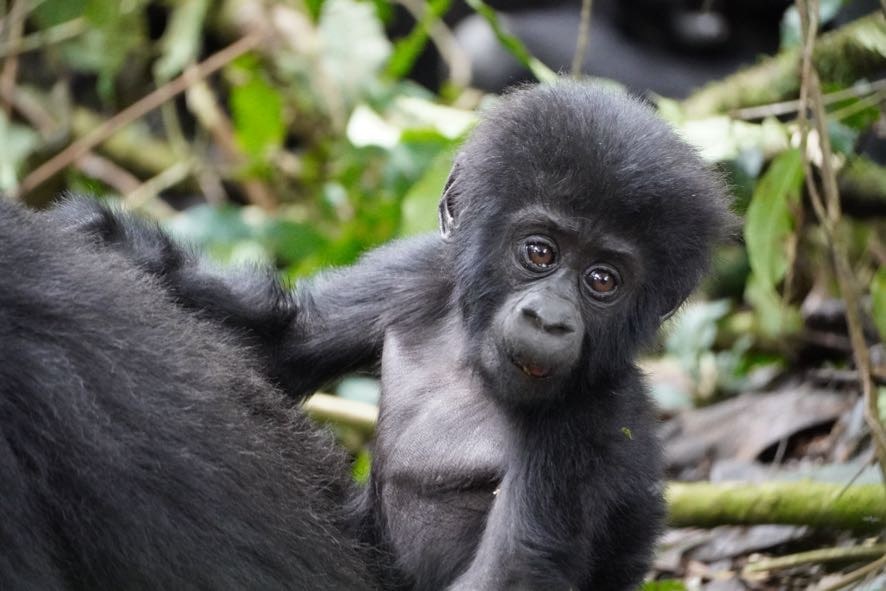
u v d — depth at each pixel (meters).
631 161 10.09
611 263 10.12
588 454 10.06
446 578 10.16
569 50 24.81
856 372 14.77
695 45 24.81
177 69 18.91
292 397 11.53
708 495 12.63
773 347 16.31
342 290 11.67
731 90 15.81
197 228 17.70
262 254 17.17
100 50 19.52
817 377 15.34
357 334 11.52
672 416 15.66
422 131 16.73
